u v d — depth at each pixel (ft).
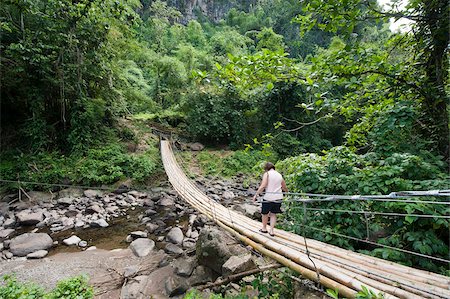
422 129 11.97
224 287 10.80
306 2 9.92
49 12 27.91
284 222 13.03
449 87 11.43
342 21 9.97
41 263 14.82
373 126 12.67
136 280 12.83
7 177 26.48
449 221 8.09
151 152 37.58
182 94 50.90
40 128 30.71
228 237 14.64
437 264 8.46
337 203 10.45
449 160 10.57
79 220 21.43
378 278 6.85
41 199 25.03
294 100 38.99
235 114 43.11
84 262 14.94
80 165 30.07
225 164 37.73
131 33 35.94
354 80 9.88
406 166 9.49
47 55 28.73
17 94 31.30
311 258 8.39
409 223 8.57
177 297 11.30
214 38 83.71
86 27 30.12
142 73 61.72
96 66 32.53
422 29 11.12
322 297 8.17
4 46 25.72
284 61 10.01
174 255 15.37
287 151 38.19
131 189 29.68
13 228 19.79
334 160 11.41
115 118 39.68
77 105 31.94
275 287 9.57
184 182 24.62
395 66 10.38
